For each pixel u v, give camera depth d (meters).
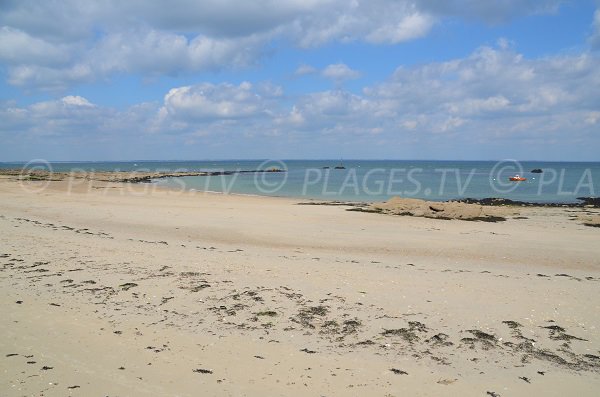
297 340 7.60
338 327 8.17
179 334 7.71
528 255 16.12
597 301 9.92
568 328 8.40
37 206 27.61
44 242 15.26
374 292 10.18
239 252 15.11
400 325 8.31
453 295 10.09
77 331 7.68
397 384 6.18
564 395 6.01
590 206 33.47
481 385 6.23
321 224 22.53
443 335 7.91
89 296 9.55
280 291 10.10
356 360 6.90
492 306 9.41
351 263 13.58
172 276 11.13
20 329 7.68
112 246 14.99
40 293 9.67
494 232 21.08
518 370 6.73
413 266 13.55
